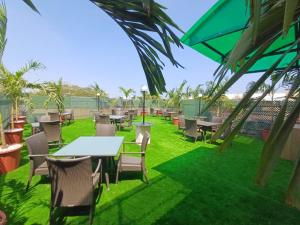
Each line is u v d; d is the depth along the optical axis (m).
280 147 0.47
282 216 2.26
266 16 0.56
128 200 2.59
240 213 2.31
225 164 4.09
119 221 2.15
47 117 6.24
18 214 2.24
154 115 16.48
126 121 10.04
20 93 4.80
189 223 2.12
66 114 9.41
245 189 2.94
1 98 6.12
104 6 1.03
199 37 2.22
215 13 1.96
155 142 6.23
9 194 2.68
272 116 6.46
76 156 2.58
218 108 8.30
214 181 3.22
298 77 0.51
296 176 0.45
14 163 3.53
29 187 2.88
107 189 2.85
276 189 2.93
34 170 2.79
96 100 14.07
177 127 9.77
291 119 0.48
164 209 2.39
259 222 2.15
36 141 2.92
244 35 0.60
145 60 1.24
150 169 3.76
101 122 7.04
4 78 4.46
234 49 0.60
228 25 1.96
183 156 4.67
